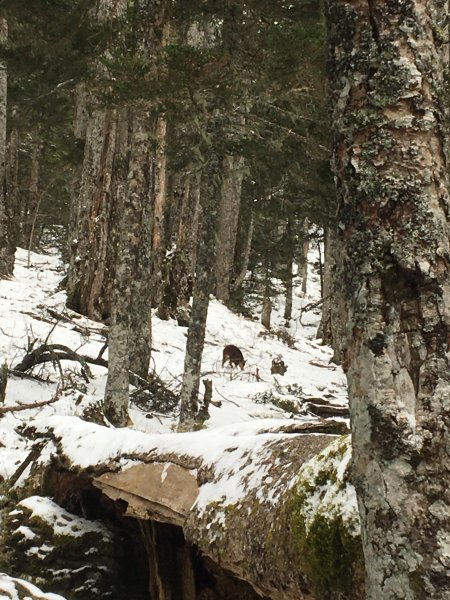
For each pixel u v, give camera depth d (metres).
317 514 3.12
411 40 2.07
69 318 15.84
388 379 1.94
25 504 5.85
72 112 23.36
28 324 14.36
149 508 4.86
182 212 19.83
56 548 5.50
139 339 12.21
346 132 2.12
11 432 8.16
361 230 2.05
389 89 2.06
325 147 9.84
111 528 5.90
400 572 1.86
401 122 2.04
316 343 24.67
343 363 2.11
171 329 18.25
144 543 5.42
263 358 18.50
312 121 9.61
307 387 15.89
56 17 12.69
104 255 17.05
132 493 5.03
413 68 2.06
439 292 1.95
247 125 9.79
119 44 10.57
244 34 9.48
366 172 2.05
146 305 12.42
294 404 12.45
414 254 1.97
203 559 4.96
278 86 9.07
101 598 5.38
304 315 33.47
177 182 19.97
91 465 5.61
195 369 9.31
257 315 31.03
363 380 1.99
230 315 22.38
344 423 5.73
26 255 25.56
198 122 8.95
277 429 5.19
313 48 8.27
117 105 8.91
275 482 3.77
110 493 5.34
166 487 4.77
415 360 1.94
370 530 1.94
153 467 5.05
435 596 1.80
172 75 8.18
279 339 22.11
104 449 5.71
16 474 6.73
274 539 3.39
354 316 2.04
